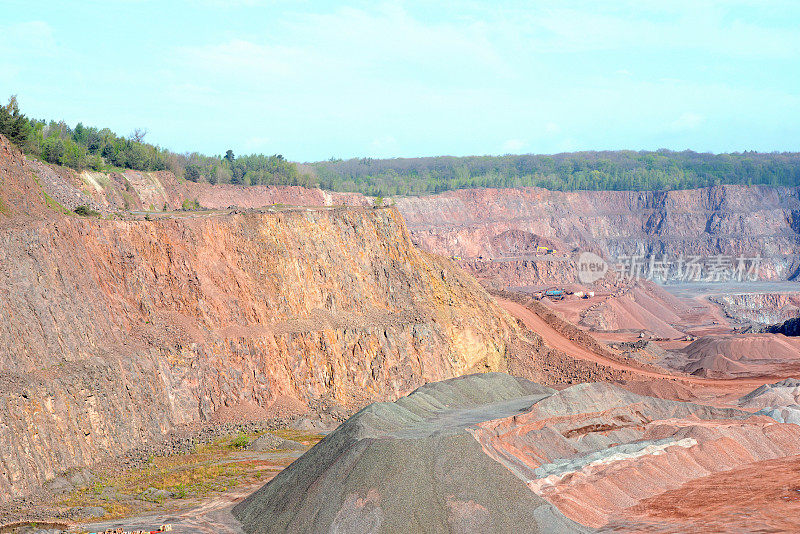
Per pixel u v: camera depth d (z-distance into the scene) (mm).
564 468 59188
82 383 62000
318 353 87750
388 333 94250
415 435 53031
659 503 56281
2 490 50656
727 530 49375
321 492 47625
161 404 72000
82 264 72375
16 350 58000
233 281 86375
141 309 77438
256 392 81500
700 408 79188
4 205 68375
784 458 70312
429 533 44094
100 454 61688
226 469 62312
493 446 57750
